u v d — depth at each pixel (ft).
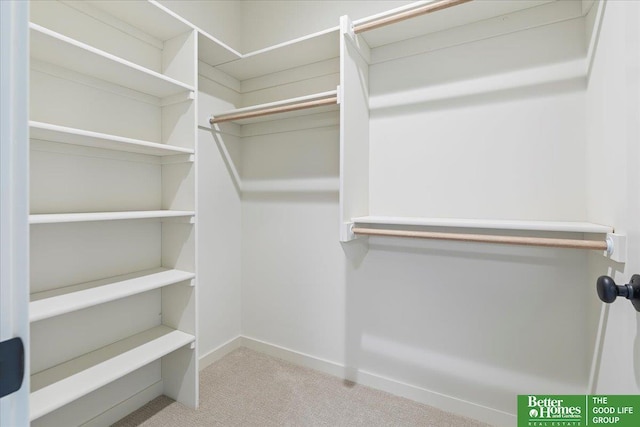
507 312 4.85
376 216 5.75
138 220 5.26
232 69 6.61
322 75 6.23
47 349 4.19
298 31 6.61
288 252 6.82
